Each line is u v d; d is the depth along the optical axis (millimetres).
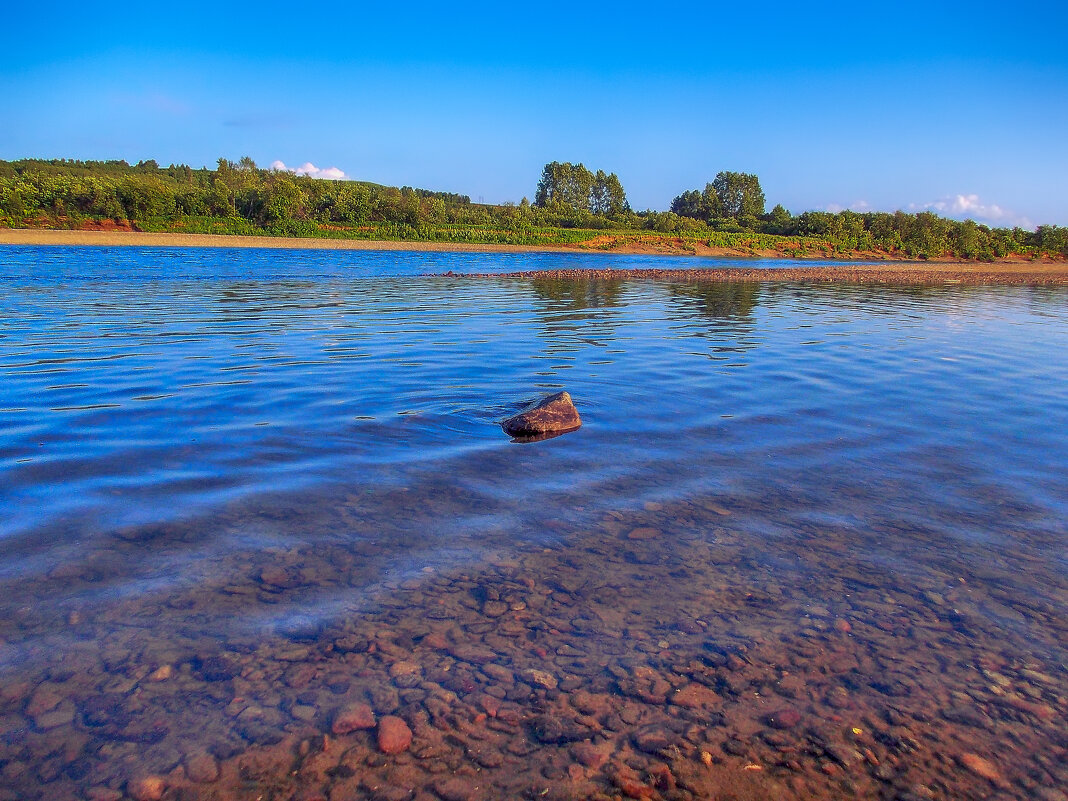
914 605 3803
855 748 2793
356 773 2602
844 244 107562
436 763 2664
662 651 3373
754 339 14078
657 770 2660
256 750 2693
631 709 2986
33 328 13438
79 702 2902
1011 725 2920
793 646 3428
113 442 6277
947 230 115812
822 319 18422
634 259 69562
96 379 8906
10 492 5023
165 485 5262
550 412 7047
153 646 3281
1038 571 4188
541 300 22312
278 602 3688
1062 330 17141
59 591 3713
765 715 2969
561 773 2635
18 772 2535
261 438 6504
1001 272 63531
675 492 5383
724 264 64750
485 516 4855
